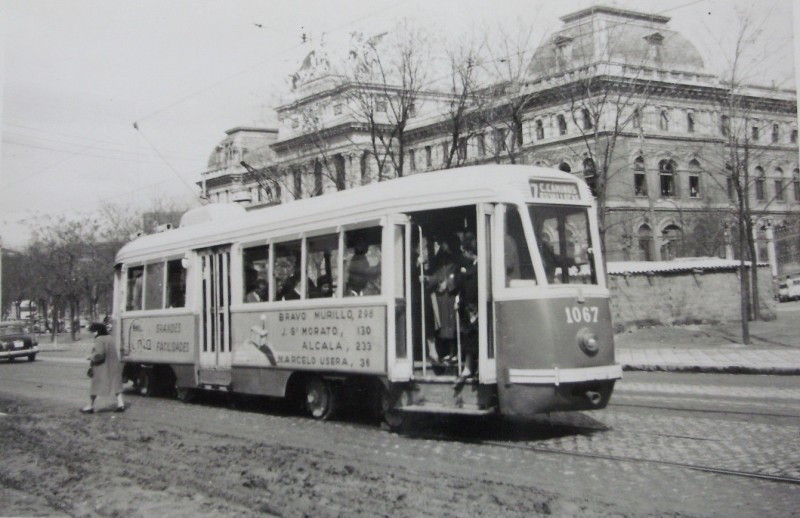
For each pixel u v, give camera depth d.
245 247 14.55
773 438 9.59
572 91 29.92
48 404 17.48
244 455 9.85
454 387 10.60
